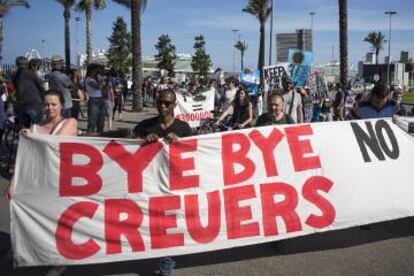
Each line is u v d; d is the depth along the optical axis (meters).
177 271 5.48
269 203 5.75
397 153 6.37
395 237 6.61
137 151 5.36
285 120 6.72
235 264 5.68
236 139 5.68
